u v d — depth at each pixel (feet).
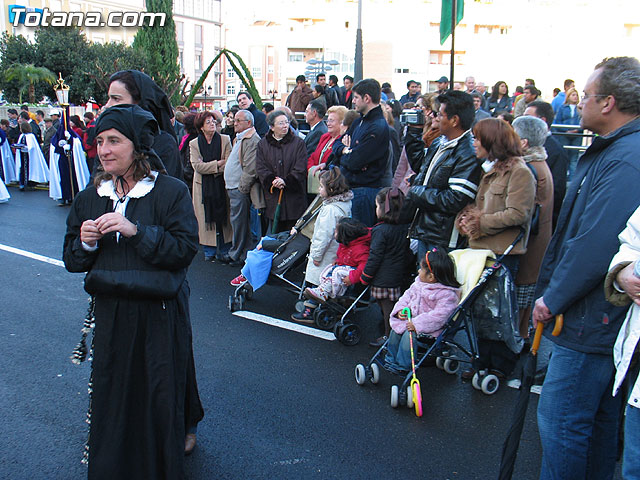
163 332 8.46
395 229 14.93
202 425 11.59
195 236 8.70
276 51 163.53
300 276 17.97
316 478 9.98
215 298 19.36
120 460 8.34
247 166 21.90
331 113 21.77
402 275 15.21
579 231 7.70
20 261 23.31
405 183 19.02
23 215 33.50
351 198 16.88
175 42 90.48
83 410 12.12
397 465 10.39
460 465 10.42
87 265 8.34
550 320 8.20
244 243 23.30
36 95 104.58
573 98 32.83
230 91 203.00
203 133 22.88
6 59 105.60
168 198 8.54
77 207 8.66
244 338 16.02
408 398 12.28
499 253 12.89
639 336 6.80
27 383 13.23
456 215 13.62
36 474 10.00
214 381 13.47
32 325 16.65
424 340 13.08
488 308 12.42
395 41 139.33
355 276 15.48
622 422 9.75
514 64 125.39
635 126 7.56
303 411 12.20
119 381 8.34
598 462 8.54
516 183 12.40
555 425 8.16
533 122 13.94
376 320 17.84
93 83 105.50
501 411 12.31
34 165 43.04
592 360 7.83
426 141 15.74
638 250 6.70
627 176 7.27
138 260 8.29
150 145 8.63
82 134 38.91
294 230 17.52
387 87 41.86
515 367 14.14
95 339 8.38
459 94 13.34
